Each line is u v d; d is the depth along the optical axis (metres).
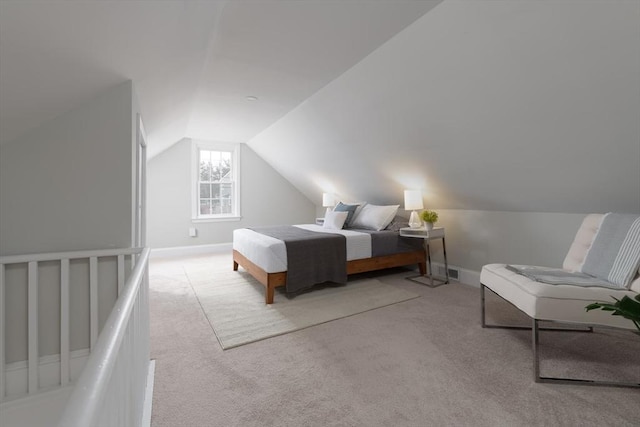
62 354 1.74
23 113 1.54
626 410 1.41
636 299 1.31
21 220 1.70
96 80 1.66
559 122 2.01
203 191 5.53
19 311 1.71
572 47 1.60
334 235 3.45
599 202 2.45
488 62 1.93
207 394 1.55
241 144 5.80
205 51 2.15
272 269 2.90
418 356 1.91
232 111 3.72
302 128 3.99
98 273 1.85
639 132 1.78
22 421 1.67
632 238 1.83
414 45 2.08
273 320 2.48
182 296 3.11
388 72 2.41
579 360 1.85
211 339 2.17
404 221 4.26
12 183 1.68
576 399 1.50
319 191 5.93
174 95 2.65
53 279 1.76
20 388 1.69
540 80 1.85
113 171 1.86
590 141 2.00
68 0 1.02
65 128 1.76
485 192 3.11
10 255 1.67
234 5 1.73
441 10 1.79
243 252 3.70
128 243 1.90
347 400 1.50
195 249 5.37
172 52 1.82
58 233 1.77
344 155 4.04
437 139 2.81
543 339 2.13
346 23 1.93
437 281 3.66
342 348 2.03
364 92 2.76
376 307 2.77
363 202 4.99
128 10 1.20
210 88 2.98
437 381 1.65
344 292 3.23
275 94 3.15
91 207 1.83
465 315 2.59
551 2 1.49
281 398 1.52
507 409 1.43
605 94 1.71
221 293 3.21
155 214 5.05
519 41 1.72
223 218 5.63
